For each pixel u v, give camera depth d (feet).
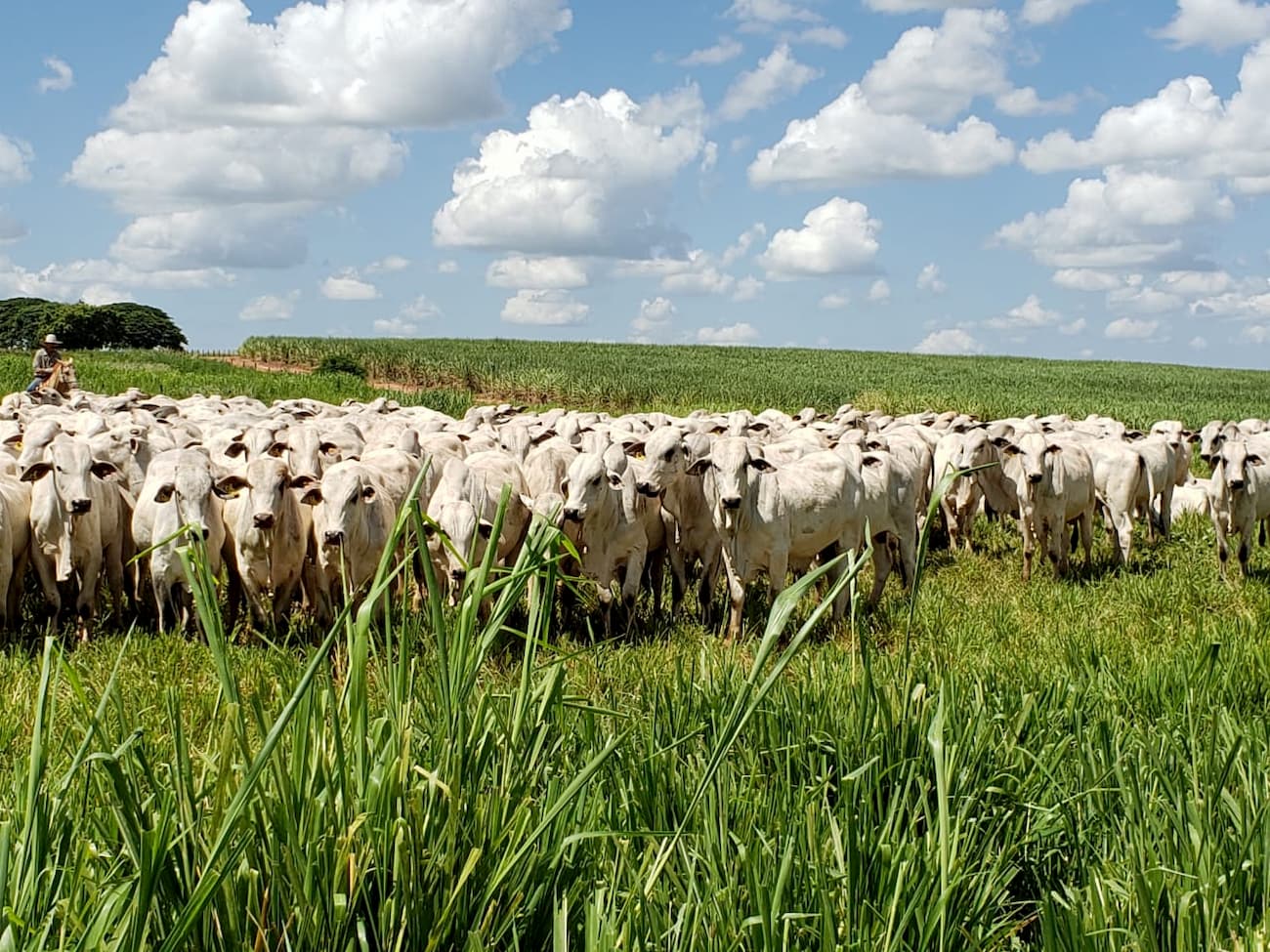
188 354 213.05
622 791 14.67
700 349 294.25
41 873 10.27
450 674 11.77
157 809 11.24
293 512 35.45
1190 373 259.80
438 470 42.52
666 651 31.27
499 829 11.82
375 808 11.16
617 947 11.20
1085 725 18.80
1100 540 56.08
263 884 10.68
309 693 11.64
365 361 172.45
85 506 33.96
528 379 144.97
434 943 10.73
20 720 22.24
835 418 66.03
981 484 52.08
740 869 12.96
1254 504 44.42
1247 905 12.82
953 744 15.84
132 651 30.12
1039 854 15.24
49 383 75.72
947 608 36.65
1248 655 24.06
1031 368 249.75
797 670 23.13
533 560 11.75
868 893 12.89
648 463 36.42
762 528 35.29
